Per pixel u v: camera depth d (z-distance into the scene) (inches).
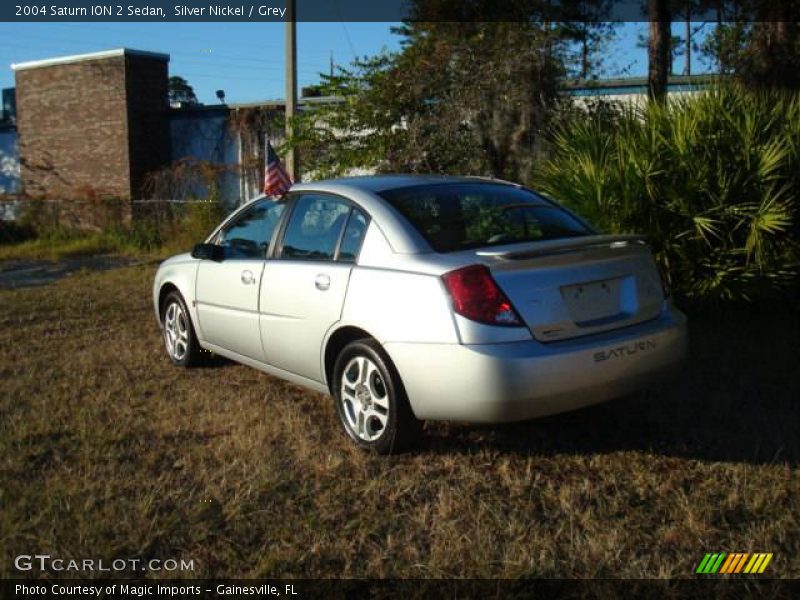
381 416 177.6
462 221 183.3
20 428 195.5
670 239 283.6
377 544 141.2
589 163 299.9
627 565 132.1
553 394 159.8
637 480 164.6
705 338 276.1
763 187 277.1
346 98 471.5
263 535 144.4
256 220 227.8
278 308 204.8
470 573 130.6
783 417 200.7
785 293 291.7
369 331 174.4
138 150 800.3
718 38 540.7
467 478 167.5
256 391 231.6
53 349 290.2
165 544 141.7
